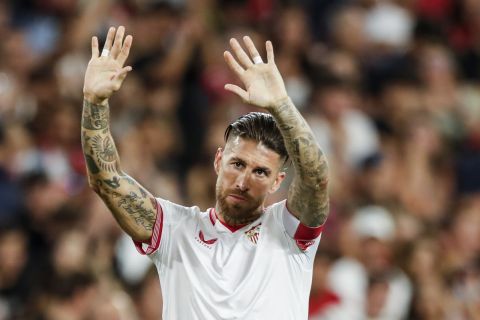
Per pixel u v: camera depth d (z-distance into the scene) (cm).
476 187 4950
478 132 5256
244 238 2100
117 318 3516
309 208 2058
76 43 4919
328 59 5175
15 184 4109
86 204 4009
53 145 4419
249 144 2053
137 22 5038
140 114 4553
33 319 3534
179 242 2114
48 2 5325
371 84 5231
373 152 4688
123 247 3872
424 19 5572
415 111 5106
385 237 4044
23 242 3847
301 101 4853
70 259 3625
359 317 3847
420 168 4809
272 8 5394
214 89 4847
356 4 5675
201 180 4259
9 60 4975
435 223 4588
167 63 4841
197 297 2069
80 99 4653
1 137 4347
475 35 5875
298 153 2012
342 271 3884
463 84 5584
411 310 3972
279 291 2070
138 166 4191
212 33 5184
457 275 4178
